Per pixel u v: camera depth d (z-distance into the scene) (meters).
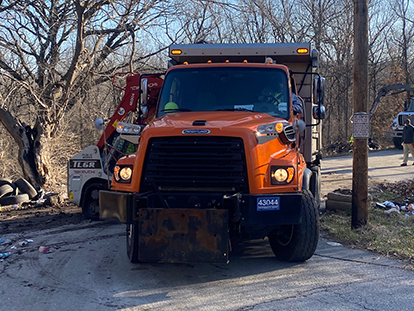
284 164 5.29
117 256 6.48
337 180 13.78
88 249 6.90
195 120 5.60
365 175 7.52
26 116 18.27
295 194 5.16
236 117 5.77
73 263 6.17
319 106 6.69
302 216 5.57
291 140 5.75
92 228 8.48
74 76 13.93
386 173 14.53
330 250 6.63
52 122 14.14
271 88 6.49
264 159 5.23
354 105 7.59
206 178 5.18
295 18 28.03
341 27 29.22
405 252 6.30
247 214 5.02
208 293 4.99
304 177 5.93
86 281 5.44
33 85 14.76
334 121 33.28
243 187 5.16
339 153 27.31
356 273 5.55
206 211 4.91
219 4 15.85
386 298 4.73
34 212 10.54
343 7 28.45
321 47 29.61
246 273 5.65
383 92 17.77
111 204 5.42
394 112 30.67
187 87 6.64
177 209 4.95
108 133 9.33
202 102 6.49
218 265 5.99
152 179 5.26
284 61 8.55
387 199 10.01
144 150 5.29
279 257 6.11
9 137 17.06
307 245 5.65
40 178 13.77
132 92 9.25
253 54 8.13
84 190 9.30
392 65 32.06
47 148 13.98
